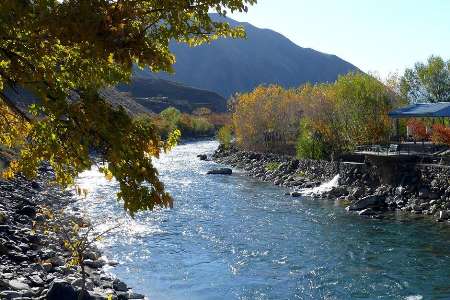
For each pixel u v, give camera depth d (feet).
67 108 21.06
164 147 24.16
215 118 625.00
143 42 22.06
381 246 83.92
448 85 256.11
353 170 147.64
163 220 105.91
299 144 200.64
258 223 104.01
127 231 94.12
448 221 102.63
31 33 21.06
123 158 21.43
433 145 145.07
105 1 21.59
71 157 23.95
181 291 62.75
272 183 173.88
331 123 195.42
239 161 250.78
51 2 19.52
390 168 132.87
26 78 21.30
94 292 55.36
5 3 18.71
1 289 50.39
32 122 23.54
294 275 69.26
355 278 67.62
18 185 124.26
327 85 262.67
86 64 22.77
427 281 65.82
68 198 128.77
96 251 78.07
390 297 60.44
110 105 23.04
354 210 117.80
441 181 117.50
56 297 48.49
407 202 120.26
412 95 266.77
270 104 276.62
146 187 22.53
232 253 80.48
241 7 23.93
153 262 74.95
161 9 23.22
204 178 188.55
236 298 60.54
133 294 58.59
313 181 164.66
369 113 188.03
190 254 79.82
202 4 23.53
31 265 60.80
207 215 112.57
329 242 87.45
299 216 111.65
